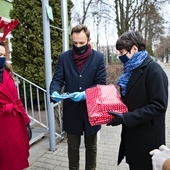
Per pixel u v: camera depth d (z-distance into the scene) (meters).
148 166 1.60
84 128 2.32
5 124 2.01
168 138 4.02
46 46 3.14
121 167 2.95
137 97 1.57
